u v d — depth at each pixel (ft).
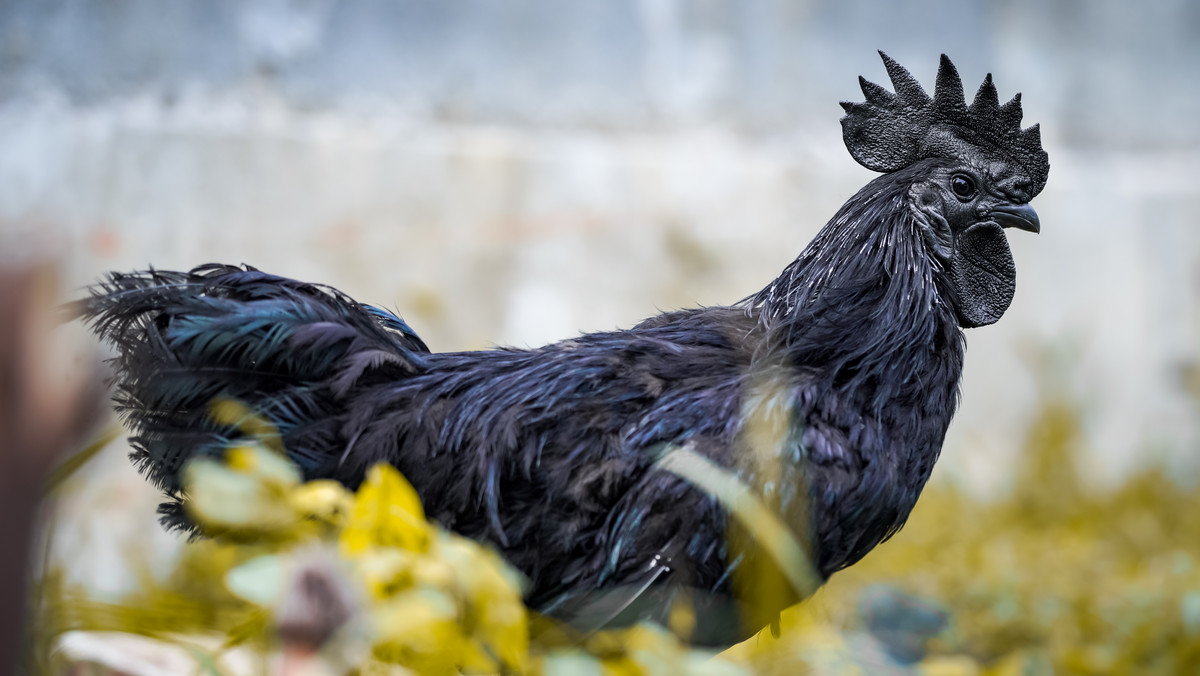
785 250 26.73
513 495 9.00
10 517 3.88
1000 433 27.78
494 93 25.98
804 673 11.68
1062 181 29.27
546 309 25.46
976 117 10.97
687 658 6.87
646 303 26.03
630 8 26.78
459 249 25.00
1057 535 23.21
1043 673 13.84
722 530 8.50
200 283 9.74
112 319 9.31
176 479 9.41
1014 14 29.19
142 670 10.28
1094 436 28.14
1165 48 30.30
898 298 10.19
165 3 24.08
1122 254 29.32
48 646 6.96
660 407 9.10
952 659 14.15
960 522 23.70
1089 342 28.76
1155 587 16.74
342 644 4.85
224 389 9.38
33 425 3.80
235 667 8.36
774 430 8.86
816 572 9.17
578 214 25.85
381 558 6.39
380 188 24.71
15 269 3.70
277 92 24.67
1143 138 30.19
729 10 27.43
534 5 26.18
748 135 27.45
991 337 28.27
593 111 26.61
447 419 9.23
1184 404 28.99
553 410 9.09
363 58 25.17
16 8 23.44
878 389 9.68
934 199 10.75
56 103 23.44
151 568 18.24
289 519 6.84
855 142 11.21
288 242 24.04
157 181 23.47
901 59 28.35
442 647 6.53
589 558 8.87
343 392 9.32
